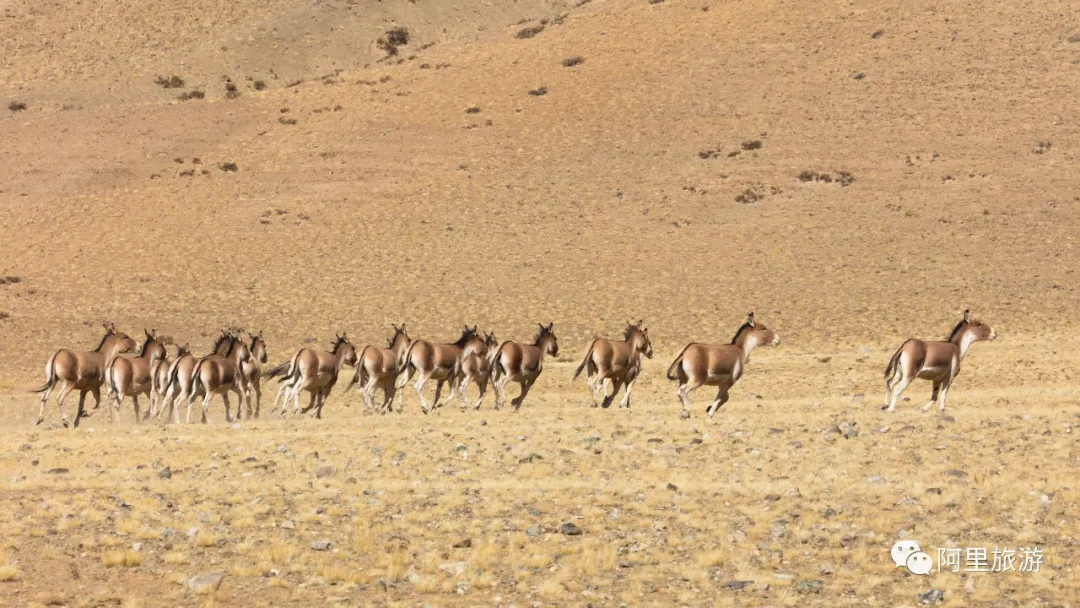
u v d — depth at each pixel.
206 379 114.75
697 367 100.44
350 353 127.12
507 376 119.62
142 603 50.25
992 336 103.88
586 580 53.62
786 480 71.38
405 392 159.12
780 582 52.72
